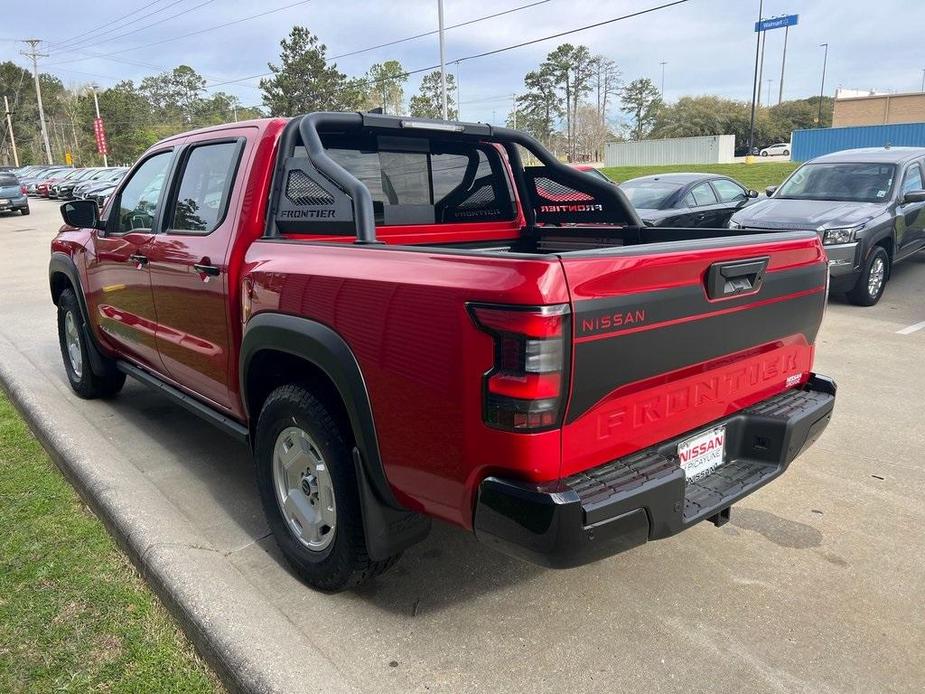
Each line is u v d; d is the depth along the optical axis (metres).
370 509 2.66
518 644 2.72
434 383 2.30
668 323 2.36
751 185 28.00
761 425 2.90
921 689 2.50
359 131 3.55
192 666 2.55
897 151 10.43
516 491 2.17
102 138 69.19
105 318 4.72
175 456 4.43
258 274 3.02
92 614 2.79
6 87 100.31
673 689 2.49
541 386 2.06
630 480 2.33
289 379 3.19
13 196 27.58
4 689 2.39
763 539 3.51
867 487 4.05
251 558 3.30
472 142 4.11
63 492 3.83
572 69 95.44
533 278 2.04
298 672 2.41
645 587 3.11
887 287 10.20
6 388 5.55
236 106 118.94
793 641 2.75
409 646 2.71
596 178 4.09
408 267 2.39
